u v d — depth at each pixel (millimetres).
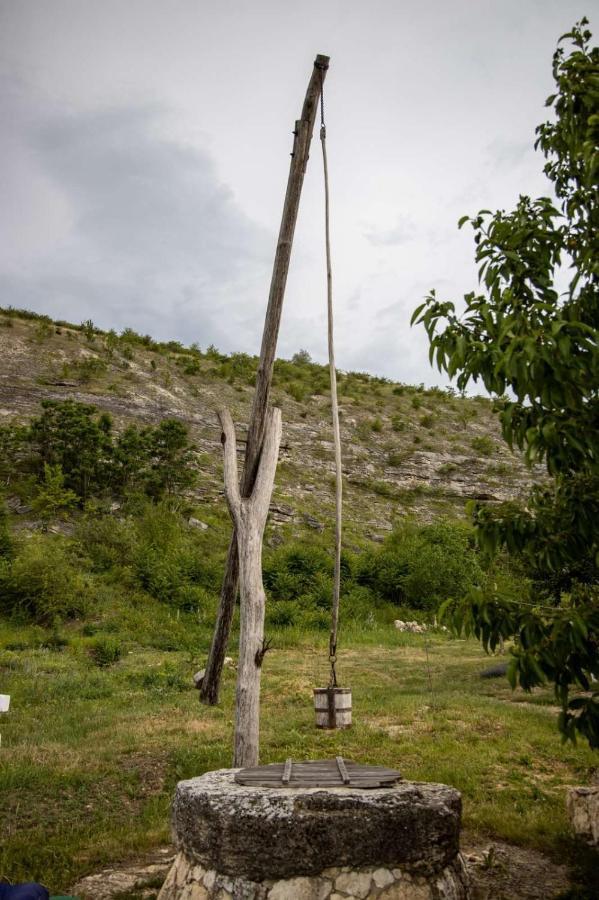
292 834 3902
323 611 25828
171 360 61562
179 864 4305
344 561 30766
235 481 7367
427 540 32188
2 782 7297
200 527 33062
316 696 7418
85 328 64438
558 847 5402
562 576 10234
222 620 7863
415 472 50656
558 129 4301
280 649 20625
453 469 52000
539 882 4789
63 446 33188
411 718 10680
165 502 32969
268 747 8953
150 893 4633
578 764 8078
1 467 33125
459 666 17688
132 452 34969
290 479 44438
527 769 7922
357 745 9008
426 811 4082
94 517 30156
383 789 4301
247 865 3896
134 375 52375
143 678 14898
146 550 26531
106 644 18250
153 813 6516
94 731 10125
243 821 3949
